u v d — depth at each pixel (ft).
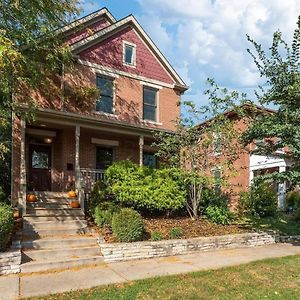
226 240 35.40
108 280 22.99
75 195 42.32
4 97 31.19
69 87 47.32
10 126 47.03
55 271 25.32
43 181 48.93
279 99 32.50
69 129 48.88
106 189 38.60
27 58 31.48
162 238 33.32
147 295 19.76
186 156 44.98
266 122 33.01
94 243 30.81
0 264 24.21
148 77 56.65
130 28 55.83
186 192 43.09
